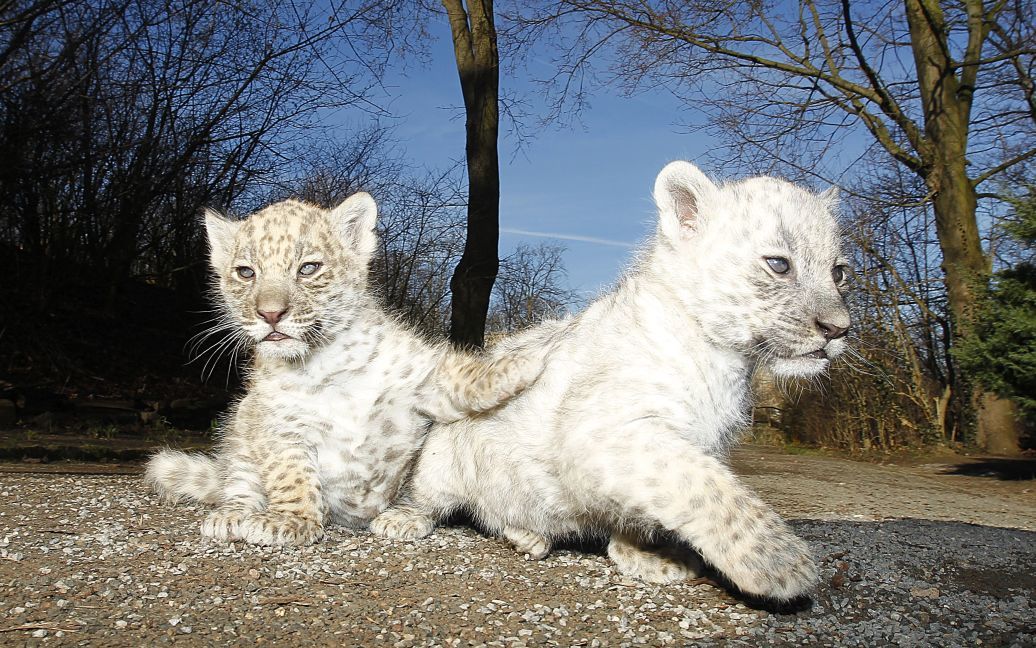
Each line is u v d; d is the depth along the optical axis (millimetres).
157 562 586
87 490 903
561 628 488
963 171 2631
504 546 688
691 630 495
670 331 595
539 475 633
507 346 752
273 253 742
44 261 2365
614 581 590
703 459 537
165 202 2742
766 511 531
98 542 640
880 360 2779
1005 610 557
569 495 612
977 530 885
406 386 728
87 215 2461
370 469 738
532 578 590
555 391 627
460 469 707
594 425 568
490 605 520
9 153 2084
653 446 545
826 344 597
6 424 1729
